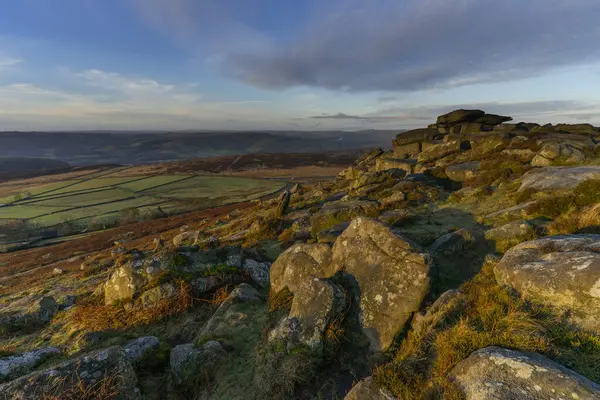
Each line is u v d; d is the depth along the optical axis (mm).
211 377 6301
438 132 40625
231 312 8477
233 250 12062
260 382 5801
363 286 7000
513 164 20094
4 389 4965
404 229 12383
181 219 66562
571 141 20875
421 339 5055
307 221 19016
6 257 52625
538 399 3219
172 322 9094
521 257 5734
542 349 3924
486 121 39500
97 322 9570
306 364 5766
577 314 4328
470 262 8094
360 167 41250
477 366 3842
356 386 4703
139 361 6742
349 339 6266
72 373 5250
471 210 13914
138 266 10742
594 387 3146
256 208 41312
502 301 5051
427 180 22609
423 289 6234
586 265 4539
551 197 10531
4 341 9711
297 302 6914
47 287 21594
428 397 3971
